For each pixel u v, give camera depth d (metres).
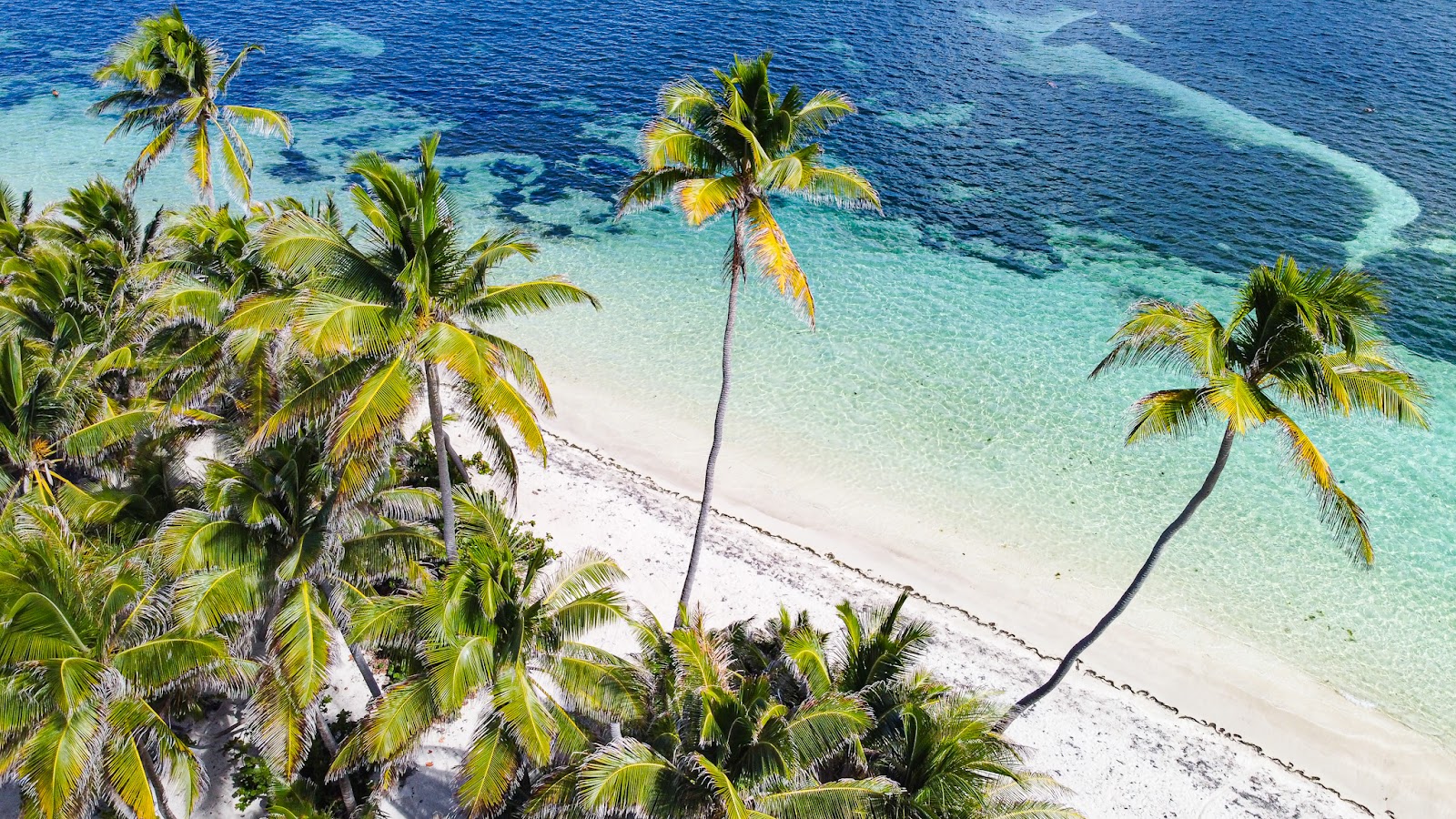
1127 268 42.62
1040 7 76.06
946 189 49.84
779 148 19.70
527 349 37.00
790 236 45.91
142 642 14.70
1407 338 37.66
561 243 45.22
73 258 27.12
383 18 75.62
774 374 35.59
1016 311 39.59
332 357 16.80
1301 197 47.91
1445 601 26.55
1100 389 34.72
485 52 68.75
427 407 32.44
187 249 24.94
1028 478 30.80
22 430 20.34
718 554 26.98
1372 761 22.70
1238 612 26.34
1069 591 27.02
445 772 20.48
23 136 55.91
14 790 18.69
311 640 16.52
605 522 27.81
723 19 73.62
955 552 28.17
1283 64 63.88
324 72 65.81
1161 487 30.44
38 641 13.33
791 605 25.20
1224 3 76.38
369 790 19.80
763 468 31.14
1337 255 43.06
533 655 16.92
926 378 35.38
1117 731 22.48
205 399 24.83
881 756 15.93
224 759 19.97
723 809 14.21
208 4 78.88
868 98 59.84
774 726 15.02
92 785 14.34
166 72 31.84
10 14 76.75
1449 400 34.00
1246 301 16.23
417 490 19.47
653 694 16.92
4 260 28.44
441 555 18.11
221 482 16.75
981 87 61.38
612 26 72.69
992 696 20.22
